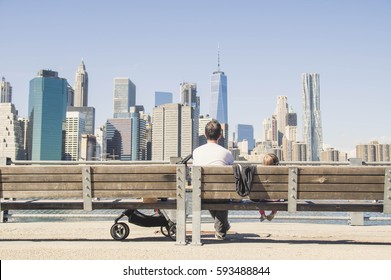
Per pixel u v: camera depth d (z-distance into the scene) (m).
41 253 5.06
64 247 5.42
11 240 6.34
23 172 5.71
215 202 5.82
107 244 5.77
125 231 6.26
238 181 5.54
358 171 5.52
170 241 6.12
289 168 5.56
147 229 7.59
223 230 6.23
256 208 5.69
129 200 6.33
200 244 5.62
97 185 5.69
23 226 7.97
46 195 5.71
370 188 5.55
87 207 5.70
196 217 5.65
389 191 5.51
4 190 5.72
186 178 6.15
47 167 5.70
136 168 5.65
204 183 5.64
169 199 6.37
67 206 5.81
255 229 7.58
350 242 6.15
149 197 5.71
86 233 7.12
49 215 8.35
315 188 5.57
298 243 5.98
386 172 5.50
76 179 5.70
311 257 4.89
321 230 7.45
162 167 5.64
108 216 8.30
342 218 8.09
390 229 7.61
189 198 7.90
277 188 5.61
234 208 5.71
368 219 8.03
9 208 5.82
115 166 5.66
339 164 7.97
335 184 5.56
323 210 5.63
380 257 4.89
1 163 8.16
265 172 5.60
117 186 5.68
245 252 5.14
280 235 6.86
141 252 5.11
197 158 6.02
